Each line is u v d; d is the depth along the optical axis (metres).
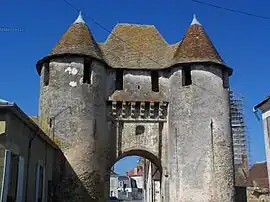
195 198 26.36
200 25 30.67
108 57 30.50
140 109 29.14
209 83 28.42
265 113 24.53
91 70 28.16
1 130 14.75
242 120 37.09
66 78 27.42
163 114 29.39
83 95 27.23
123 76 29.91
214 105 28.12
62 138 26.28
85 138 26.50
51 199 24.42
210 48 29.50
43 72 28.61
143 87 29.81
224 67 29.38
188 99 28.14
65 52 27.61
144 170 45.69
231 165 27.58
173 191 27.27
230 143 28.05
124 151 28.45
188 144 27.39
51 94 27.23
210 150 27.16
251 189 32.47
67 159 25.94
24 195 17.64
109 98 28.98
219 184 26.70
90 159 26.33
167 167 28.41
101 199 26.56
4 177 14.62
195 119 27.69
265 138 24.47
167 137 28.98
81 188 25.59
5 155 14.76
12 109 14.92
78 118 26.72
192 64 28.69
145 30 33.28
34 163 19.59
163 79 30.17
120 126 28.84
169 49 32.19
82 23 29.62
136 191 90.88
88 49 28.28
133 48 31.53
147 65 30.39
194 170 26.81
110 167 28.05
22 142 17.14
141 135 28.91
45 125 26.61
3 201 14.48
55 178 25.39
